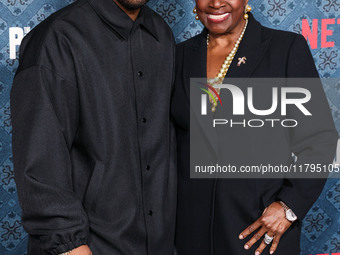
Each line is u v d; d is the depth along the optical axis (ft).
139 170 5.23
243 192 5.14
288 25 8.16
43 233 4.56
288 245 5.19
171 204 5.54
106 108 4.92
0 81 7.70
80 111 4.86
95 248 4.97
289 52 5.22
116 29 5.03
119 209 5.06
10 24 7.62
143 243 5.30
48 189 4.53
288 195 5.02
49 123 4.59
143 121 5.22
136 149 5.19
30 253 5.00
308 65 5.24
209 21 5.41
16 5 7.59
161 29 5.64
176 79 5.62
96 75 4.87
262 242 5.14
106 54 4.97
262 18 8.12
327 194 8.59
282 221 5.02
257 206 5.14
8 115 7.80
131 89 5.14
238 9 5.33
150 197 5.30
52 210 4.49
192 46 5.73
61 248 4.51
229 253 5.18
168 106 5.49
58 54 4.71
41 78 4.61
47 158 4.57
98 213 4.97
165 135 5.43
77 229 4.57
